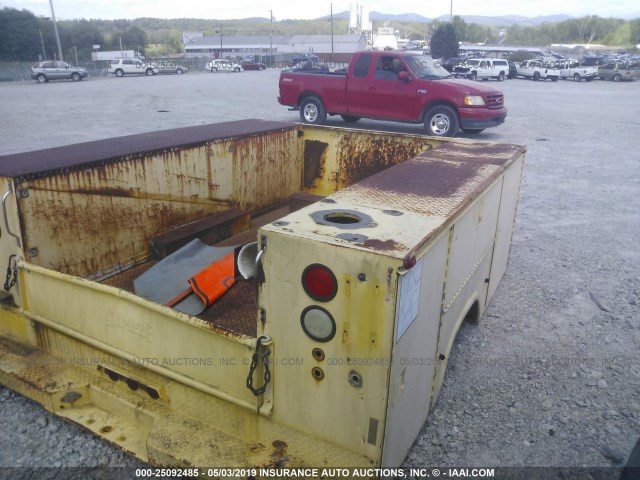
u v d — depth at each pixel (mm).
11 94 26125
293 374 2270
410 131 14508
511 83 36062
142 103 20828
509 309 4699
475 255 3371
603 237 6730
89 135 13359
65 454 2814
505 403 3416
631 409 3383
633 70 38219
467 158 3820
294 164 5383
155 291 3502
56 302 2998
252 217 4984
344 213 2383
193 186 4281
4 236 3131
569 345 4133
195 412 2656
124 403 2826
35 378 3002
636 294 5066
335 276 2023
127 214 3758
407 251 1950
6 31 72438
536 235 6773
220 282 3492
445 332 2916
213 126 5180
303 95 14906
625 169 10719
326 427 2275
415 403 2607
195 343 2502
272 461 2389
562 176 10086
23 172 3025
